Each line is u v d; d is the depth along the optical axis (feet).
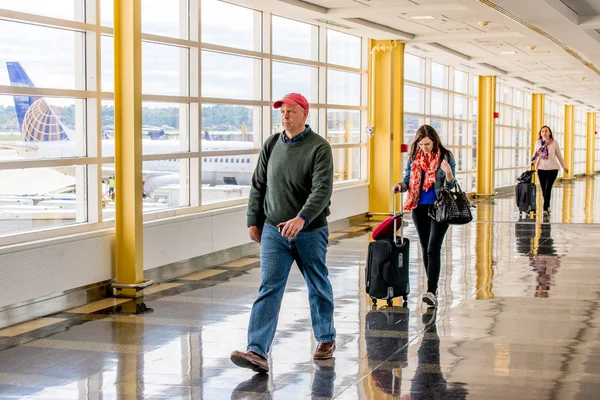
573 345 22.18
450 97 77.46
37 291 25.73
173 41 34.65
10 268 24.54
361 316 25.98
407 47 60.70
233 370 19.76
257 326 19.44
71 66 28.55
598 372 19.53
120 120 29.22
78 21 28.63
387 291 27.53
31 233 26.16
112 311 26.81
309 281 20.38
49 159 27.35
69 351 21.59
